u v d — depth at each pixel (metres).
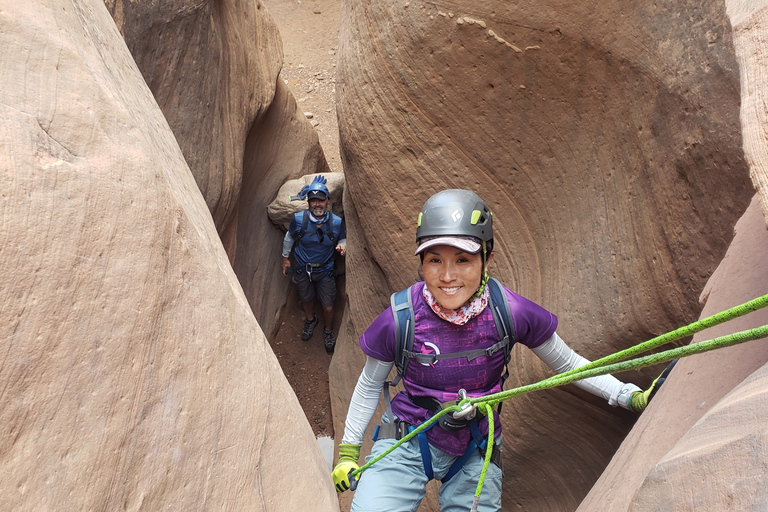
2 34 0.79
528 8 2.39
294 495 1.14
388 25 2.79
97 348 0.75
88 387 0.73
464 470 1.74
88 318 0.75
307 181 5.52
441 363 1.61
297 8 10.11
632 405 1.74
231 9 4.39
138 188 0.89
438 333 1.61
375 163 3.12
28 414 0.66
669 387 1.36
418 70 2.76
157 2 3.08
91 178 0.81
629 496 1.02
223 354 1.03
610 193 2.48
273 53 5.21
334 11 10.08
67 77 0.86
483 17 2.49
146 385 0.82
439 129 2.87
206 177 3.75
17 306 0.66
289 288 5.87
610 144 2.46
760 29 0.78
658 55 2.13
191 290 0.99
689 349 0.85
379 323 1.67
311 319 5.69
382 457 1.68
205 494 0.90
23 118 0.75
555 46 2.43
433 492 3.38
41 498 0.65
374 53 2.92
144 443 0.80
